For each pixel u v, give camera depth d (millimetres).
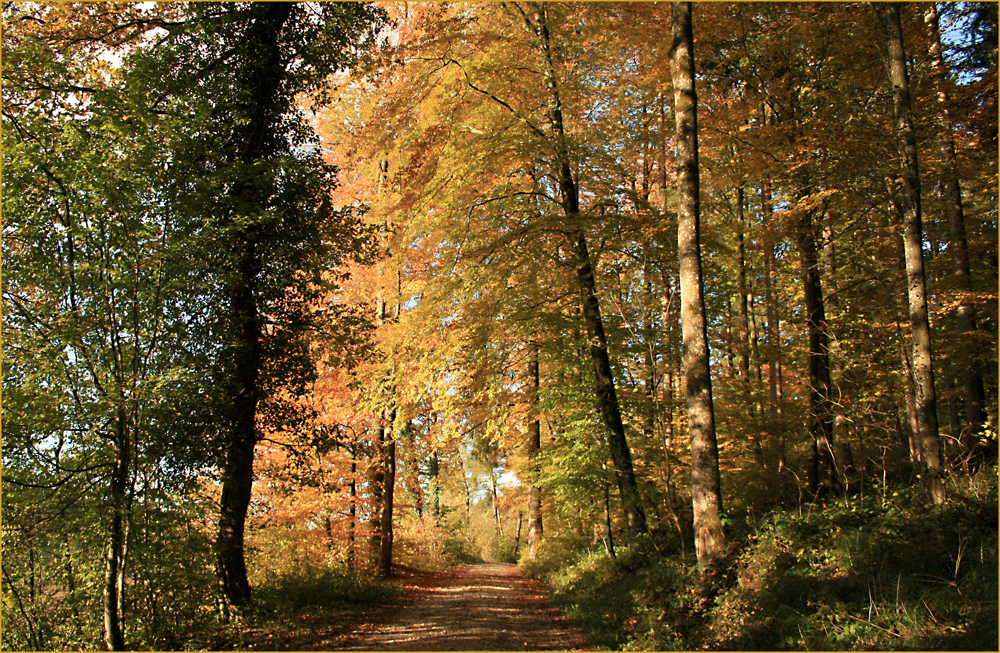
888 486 9039
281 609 9516
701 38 11461
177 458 8078
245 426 9883
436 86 12602
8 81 7559
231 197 8969
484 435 15328
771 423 11820
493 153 11484
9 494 6719
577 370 13312
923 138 9844
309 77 11406
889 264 12398
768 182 11828
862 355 12344
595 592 11141
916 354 7594
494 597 12945
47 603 7340
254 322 10016
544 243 12555
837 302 13078
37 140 7016
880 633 5129
